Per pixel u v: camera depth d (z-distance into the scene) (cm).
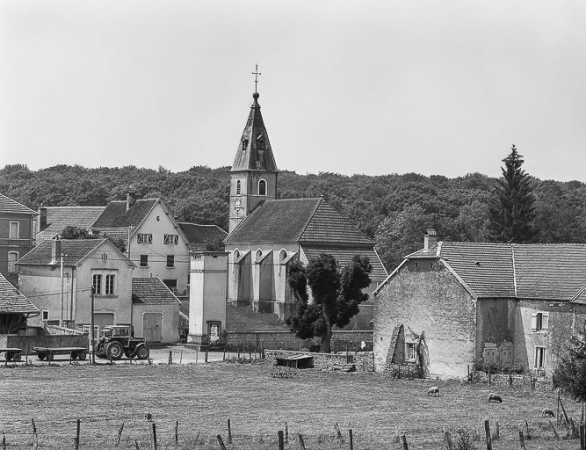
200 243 17025
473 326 8625
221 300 11500
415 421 6556
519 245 9262
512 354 8762
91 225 16200
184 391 7900
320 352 10219
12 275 13312
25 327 10375
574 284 8612
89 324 11306
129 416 6656
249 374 9025
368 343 11338
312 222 13475
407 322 9106
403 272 9162
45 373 8812
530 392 8031
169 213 15350
